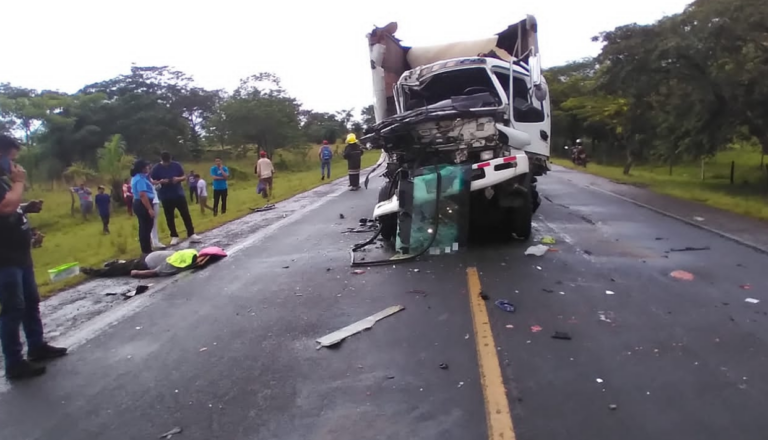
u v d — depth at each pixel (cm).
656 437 354
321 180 2862
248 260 945
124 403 443
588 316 574
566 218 1251
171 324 628
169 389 461
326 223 1314
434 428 374
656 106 2436
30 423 422
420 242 887
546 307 606
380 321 588
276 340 554
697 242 952
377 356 497
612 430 362
